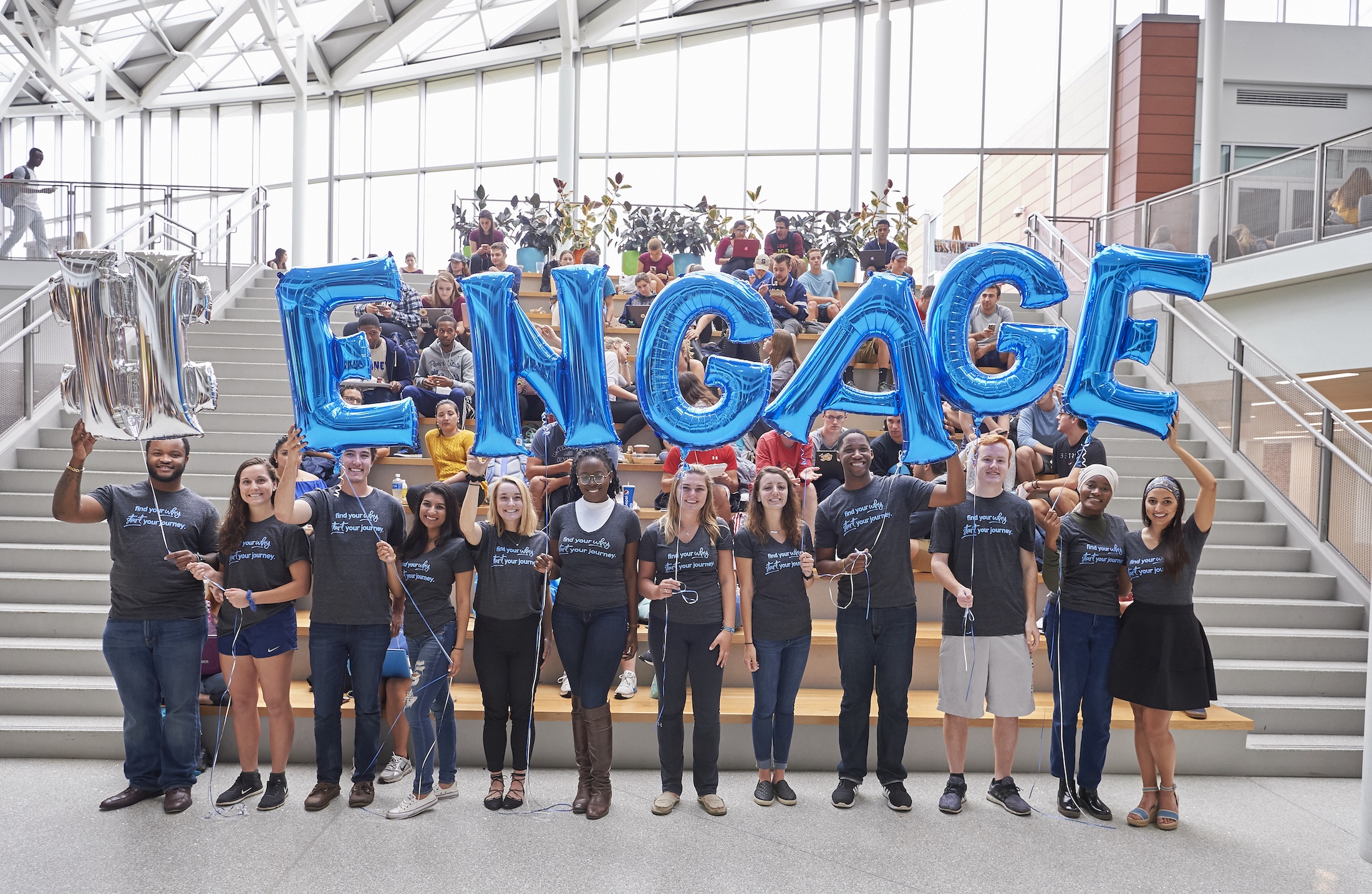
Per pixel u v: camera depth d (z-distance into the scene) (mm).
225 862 3121
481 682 3662
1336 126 12969
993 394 3430
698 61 15664
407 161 17266
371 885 2982
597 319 3301
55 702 4242
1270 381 6047
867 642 3762
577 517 3730
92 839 3275
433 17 14422
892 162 14766
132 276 3127
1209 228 8109
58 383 6523
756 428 5996
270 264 10031
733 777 4098
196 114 17938
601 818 3566
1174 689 3561
